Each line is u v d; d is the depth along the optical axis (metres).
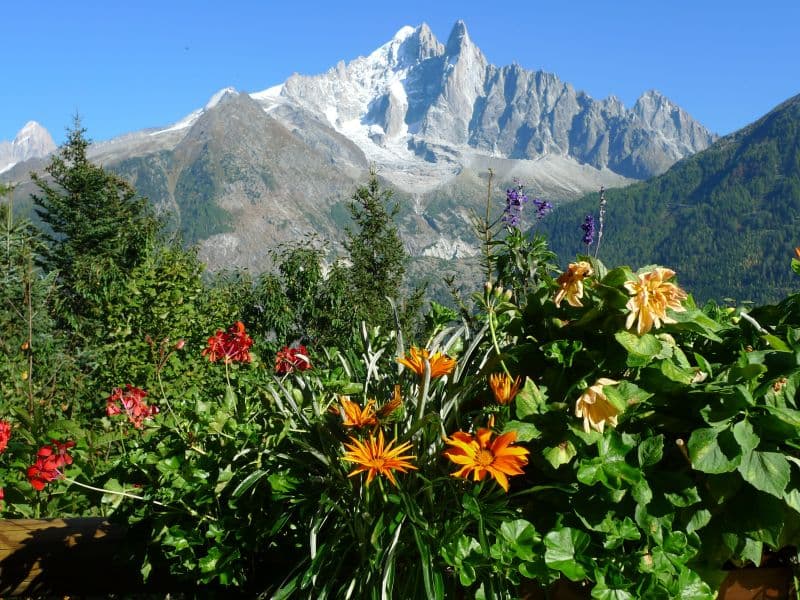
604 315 1.90
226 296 11.20
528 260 3.05
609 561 1.80
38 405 5.79
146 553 2.28
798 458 1.77
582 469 1.76
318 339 11.33
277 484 2.04
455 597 1.92
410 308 14.13
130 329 7.56
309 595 1.86
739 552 1.80
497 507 1.81
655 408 1.88
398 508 1.88
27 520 2.53
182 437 2.34
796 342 1.93
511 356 1.98
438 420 1.87
